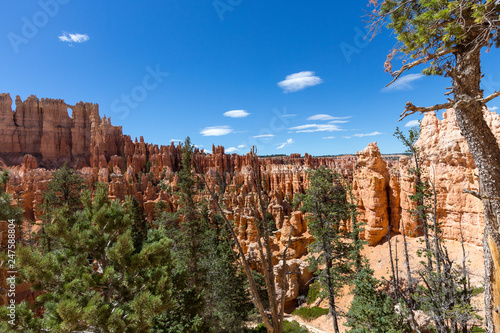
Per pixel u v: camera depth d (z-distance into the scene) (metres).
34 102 122.06
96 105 136.00
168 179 111.44
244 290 32.94
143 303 10.88
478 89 8.03
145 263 12.60
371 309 22.27
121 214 15.21
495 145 7.90
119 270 13.41
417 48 8.18
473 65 7.83
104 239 14.03
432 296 13.82
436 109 8.59
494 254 8.12
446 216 32.47
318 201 28.70
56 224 13.41
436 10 7.36
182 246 29.66
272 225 57.81
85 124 133.12
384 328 21.30
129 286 12.66
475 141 8.04
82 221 14.99
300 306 38.94
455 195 31.36
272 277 6.00
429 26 7.42
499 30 7.25
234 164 134.38
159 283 12.48
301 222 49.94
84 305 11.15
